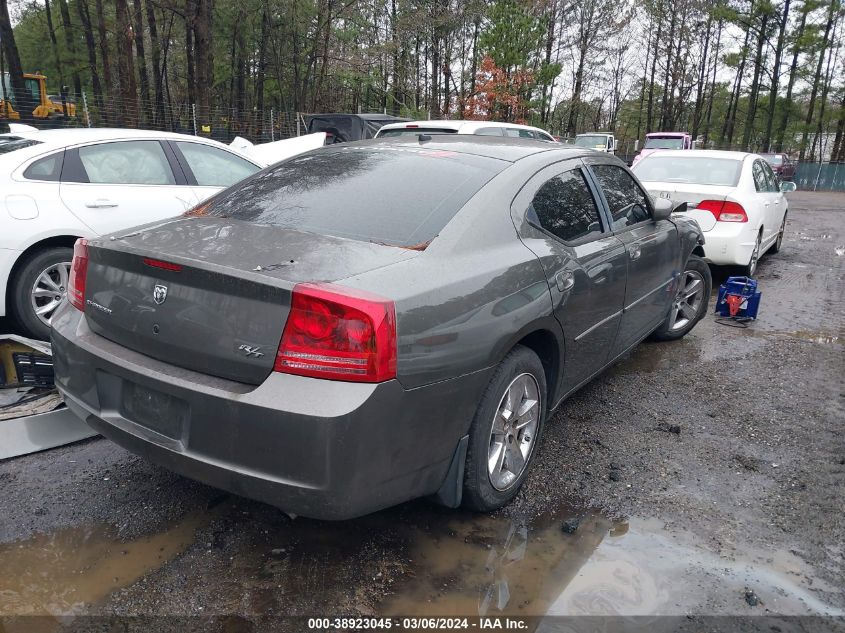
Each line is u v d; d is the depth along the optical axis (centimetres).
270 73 4034
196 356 233
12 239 460
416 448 238
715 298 746
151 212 536
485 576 253
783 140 4947
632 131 6925
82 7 3625
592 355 368
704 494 318
